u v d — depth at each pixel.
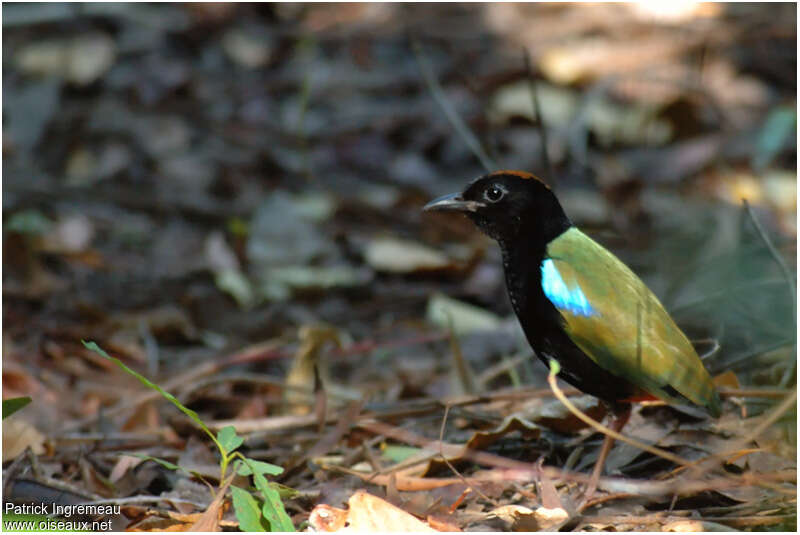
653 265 12.56
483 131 16.36
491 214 8.16
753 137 15.60
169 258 13.92
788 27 17.84
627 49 17.23
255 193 15.45
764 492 7.17
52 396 10.12
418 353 11.70
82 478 8.02
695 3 18.25
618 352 7.46
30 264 12.64
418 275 13.66
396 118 16.83
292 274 13.36
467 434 8.55
